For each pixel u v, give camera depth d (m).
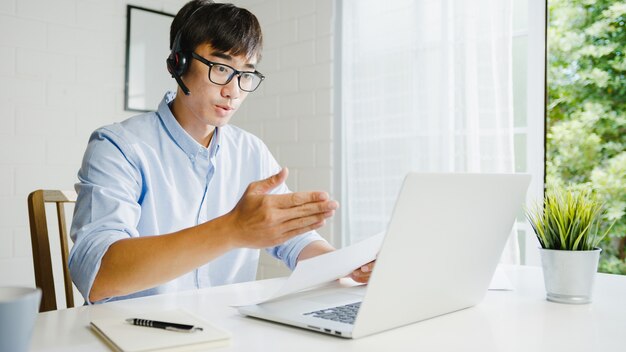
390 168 2.22
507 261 1.80
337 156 2.45
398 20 2.20
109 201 0.96
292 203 0.72
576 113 4.21
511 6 1.88
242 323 0.71
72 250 0.87
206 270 1.28
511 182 0.76
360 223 2.31
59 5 2.26
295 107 2.62
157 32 2.57
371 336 0.64
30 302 0.46
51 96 2.23
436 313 0.74
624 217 4.01
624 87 4.02
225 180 1.37
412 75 2.14
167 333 0.62
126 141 1.14
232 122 2.95
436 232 0.67
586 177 4.18
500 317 0.75
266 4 2.78
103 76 2.39
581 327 0.70
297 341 0.62
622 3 4.00
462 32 1.98
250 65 1.15
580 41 4.16
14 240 2.13
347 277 1.04
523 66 2.01
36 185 2.19
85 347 0.60
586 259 0.83
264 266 2.73
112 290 0.81
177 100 1.25
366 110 2.30
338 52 2.46
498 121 1.89
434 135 2.08
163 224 1.23
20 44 2.15
